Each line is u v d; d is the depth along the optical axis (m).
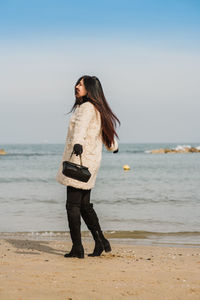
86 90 4.19
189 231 7.52
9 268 3.69
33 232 7.25
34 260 4.14
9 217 9.17
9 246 5.40
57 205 11.28
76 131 3.95
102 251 4.50
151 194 14.55
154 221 8.84
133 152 91.06
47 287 3.01
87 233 7.15
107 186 17.84
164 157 60.16
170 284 3.20
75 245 4.28
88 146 4.09
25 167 33.66
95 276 3.41
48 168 32.16
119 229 7.80
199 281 3.32
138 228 7.93
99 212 10.26
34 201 12.18
